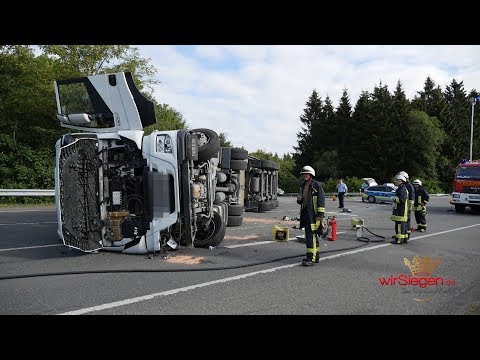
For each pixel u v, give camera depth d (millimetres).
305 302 5055
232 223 12734
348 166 57000
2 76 22047
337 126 60281
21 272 6148
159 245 7473
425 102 68812
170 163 7367
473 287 6004
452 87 78250
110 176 7621
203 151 7992
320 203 7168
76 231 7121
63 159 7035
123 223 7441
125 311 4555
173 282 5777
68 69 23031
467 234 12312
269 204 18094
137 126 7863
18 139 22000
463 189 20375
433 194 47031
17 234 9859
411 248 9430
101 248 7531
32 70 22453
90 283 5621
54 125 22953
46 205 19266
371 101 58156
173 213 7375
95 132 8164
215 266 6816
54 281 5707
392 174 54656
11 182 20484
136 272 6277
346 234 11672
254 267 6895
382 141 54375
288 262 7414
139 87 25031
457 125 64812
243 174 14109
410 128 53219
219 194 9852
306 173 7328
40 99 21688
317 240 7293
